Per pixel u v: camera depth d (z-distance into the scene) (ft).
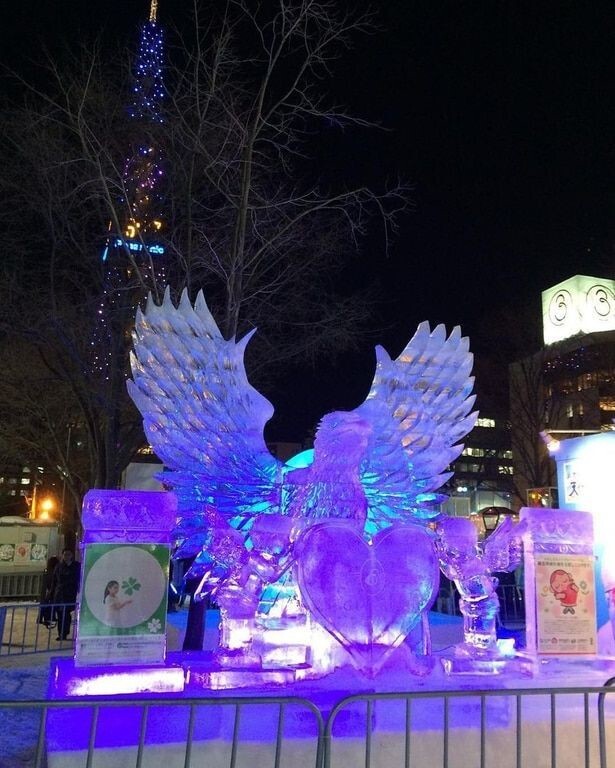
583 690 13.03
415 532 18.76
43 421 56.70
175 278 37.99
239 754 15.38
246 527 20.31
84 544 16.48
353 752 15.89
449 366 23.59
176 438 20.35
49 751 14.80
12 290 38.40
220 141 35.53
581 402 109.19
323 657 17.47
